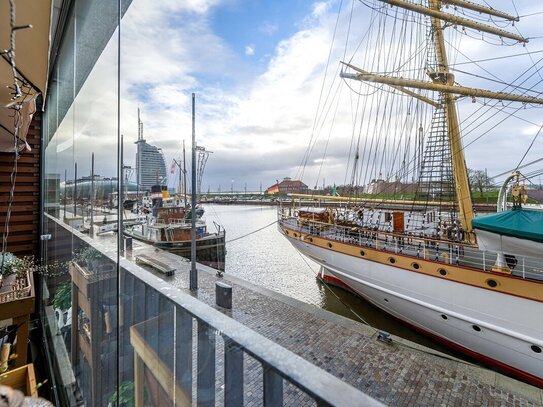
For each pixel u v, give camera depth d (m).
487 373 4.86
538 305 5.13
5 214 5.98
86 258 2.59
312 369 0.66
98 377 2.07
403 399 4.24
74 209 3.59
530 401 4.23
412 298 7.07
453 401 4.20
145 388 1.38
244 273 16.92
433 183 10.75
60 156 4.75
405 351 5.53
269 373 0.73
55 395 3.37
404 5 9.71
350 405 0.55
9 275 3.42
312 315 7.14
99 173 2.54
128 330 1.59
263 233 33.62
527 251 5.38
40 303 5.51
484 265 5.84
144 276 1.41
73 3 3.67
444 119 10.59
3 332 2.89
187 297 1.12
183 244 16.03
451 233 9.10
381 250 7.86
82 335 2.57
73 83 3.77
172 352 1.17
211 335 0.95
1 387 0.88
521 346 5.45
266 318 6.95
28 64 1.91
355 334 6.21
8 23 1.54
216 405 0.90
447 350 7.08
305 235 10.53
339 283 12.16
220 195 67.06
